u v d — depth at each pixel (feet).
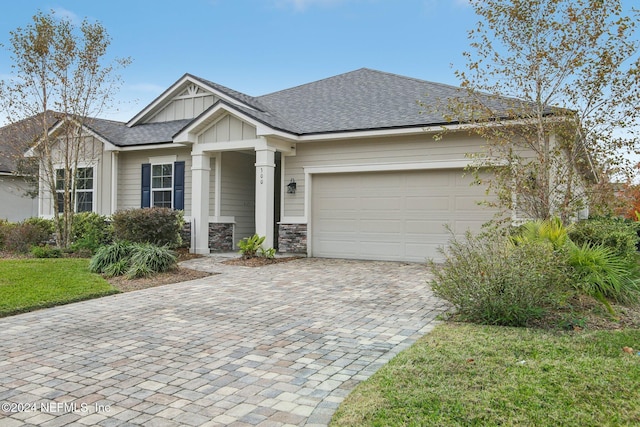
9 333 18.78
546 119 28.76
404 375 13.00
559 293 19.33
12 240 44.29
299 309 22.45
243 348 16.67
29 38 40.45
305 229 42.57
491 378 12.61
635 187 28.04
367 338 17.67
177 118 53.26
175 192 48.60
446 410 10.87
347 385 13.23
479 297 19.20
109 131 52.65
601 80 26.89
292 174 43.21
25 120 44.19
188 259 40.52
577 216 31.68
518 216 33.19
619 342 16.12
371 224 40.63
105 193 51.67
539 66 28.50
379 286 28.04
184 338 17.95
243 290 27.22
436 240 38.17
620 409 10.88
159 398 12.50
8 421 11.20
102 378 13.94
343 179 41.73
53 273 30.63
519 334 17.02
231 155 48.57
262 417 11.34
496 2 28.78
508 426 10.16
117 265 31.83
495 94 30.14
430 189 38.42
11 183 66.39
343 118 42.52
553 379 12.48
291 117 45.93
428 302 23.61
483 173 36.37
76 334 18.61
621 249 25.66
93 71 43.19
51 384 13.50
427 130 36.29
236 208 49.24
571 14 27.27
